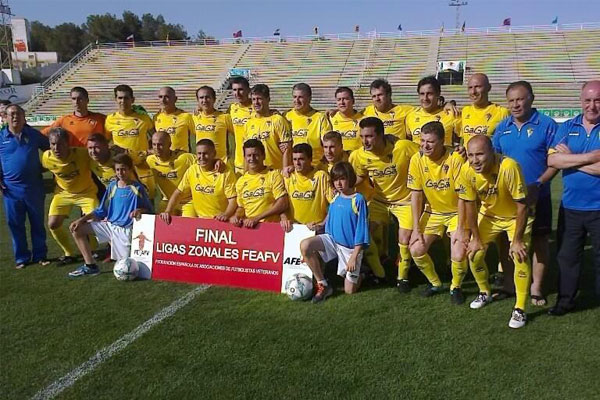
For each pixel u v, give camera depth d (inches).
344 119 270.5
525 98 189.0
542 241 196.5
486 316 188.4
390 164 225.6
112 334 180.5
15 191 247.1
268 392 144.2
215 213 244.5
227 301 208.2
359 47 1526.8
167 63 1588.3
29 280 235.8
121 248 245.3
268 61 1535.4
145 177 273.6
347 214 208.1
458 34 1488.7
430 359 159.0
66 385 150.3
